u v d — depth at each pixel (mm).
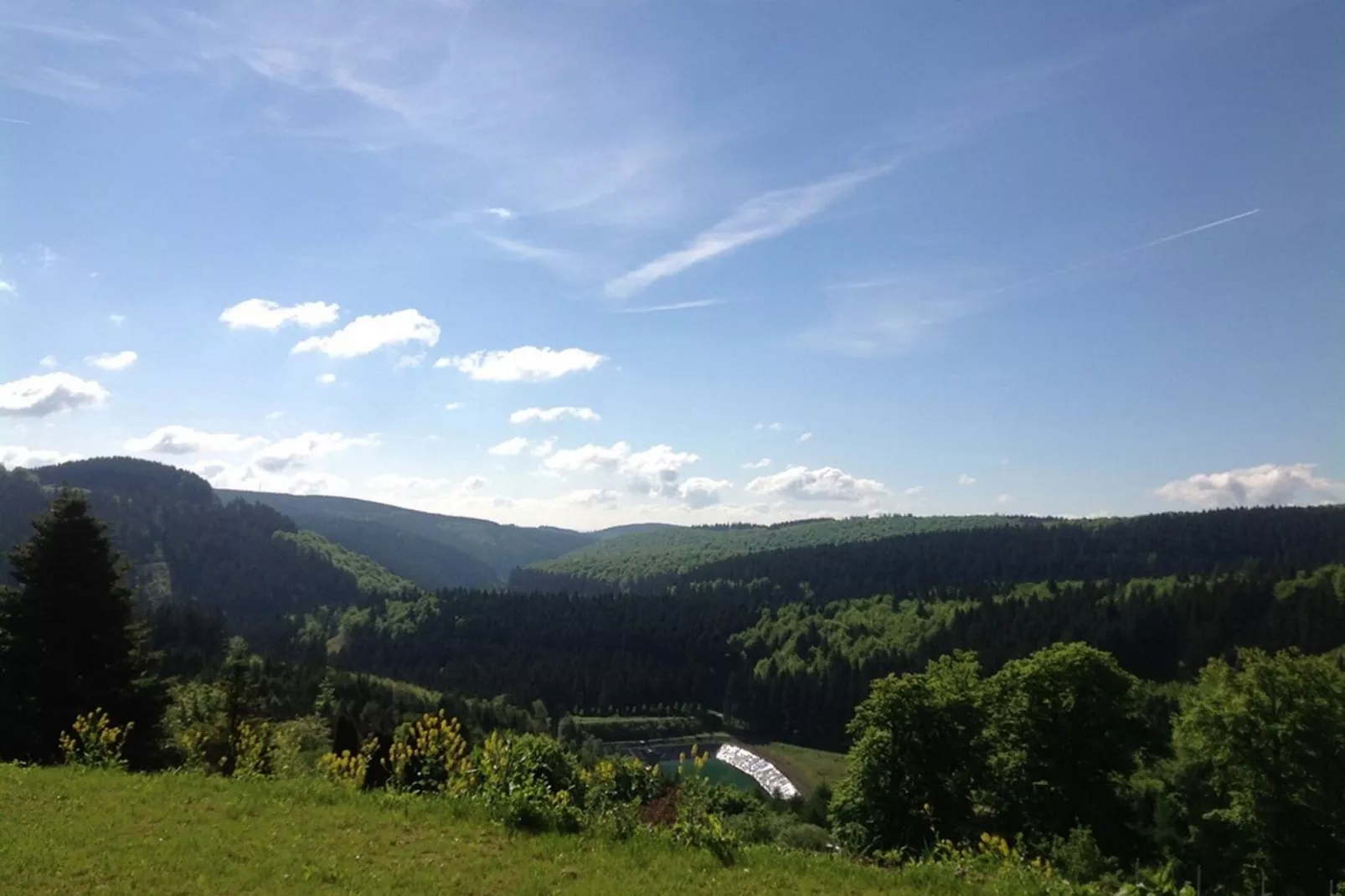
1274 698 29188
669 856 10023
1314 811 27469
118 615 31125
